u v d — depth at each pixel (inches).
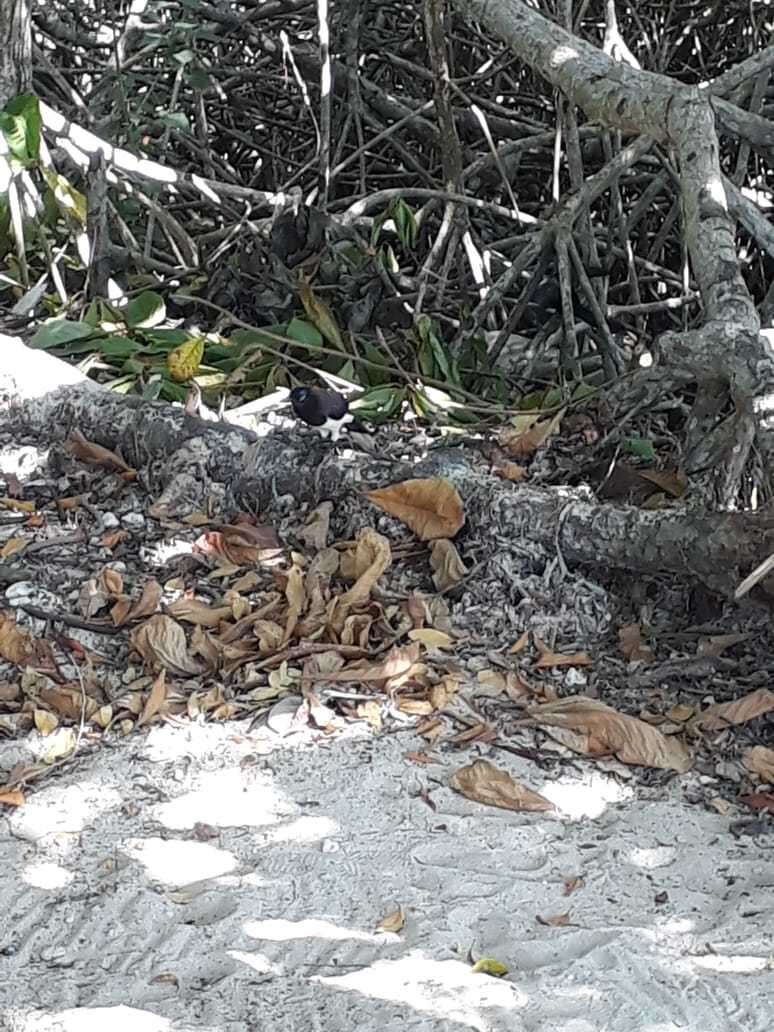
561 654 160.2
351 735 150.1
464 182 239.9
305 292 207.6
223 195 234.5
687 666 157.4
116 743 149.6
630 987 125.4
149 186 234.7
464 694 154.9
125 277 227.6
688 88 183.0
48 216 226.4
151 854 137.3
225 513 178.5
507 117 260.1
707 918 132.2
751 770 146.9
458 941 129.6
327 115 232.1
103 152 225.1
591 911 132.6
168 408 186.5
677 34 264.4
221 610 162.7
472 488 172.7
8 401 192.1
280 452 179.9
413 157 255.4
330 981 126.0
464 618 163.9
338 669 156.7
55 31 267.9
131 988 125.8
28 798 143.3
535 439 187.6
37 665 157.9
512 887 134.6
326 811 141.9
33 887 134.4
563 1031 121.5
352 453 180.4
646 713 153.4
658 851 138.6
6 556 171.8
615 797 144.6
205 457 180.9
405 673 154.9
